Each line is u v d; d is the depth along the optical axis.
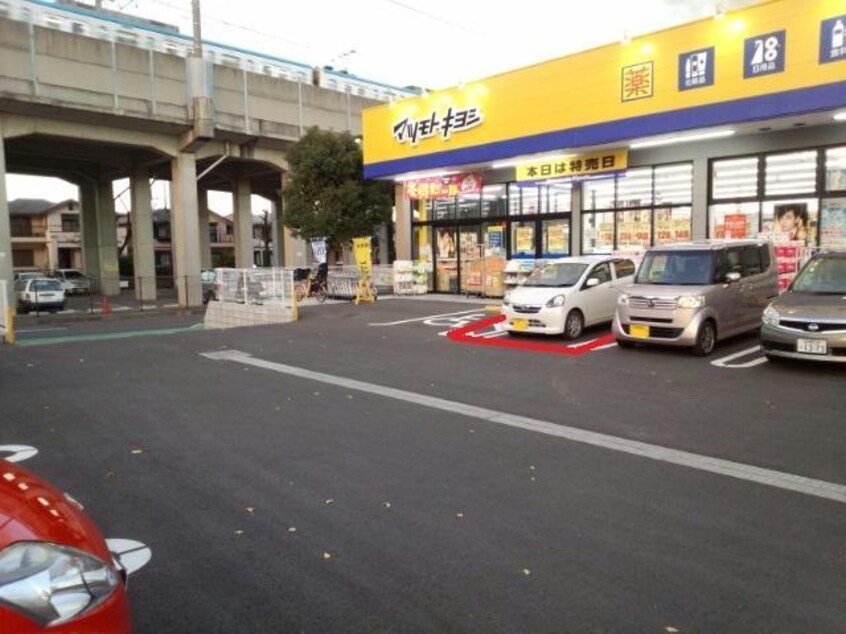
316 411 7.59
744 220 15.02
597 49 15.83
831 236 13.86
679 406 7.41
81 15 29.52
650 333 10.62
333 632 3.23
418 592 3.58
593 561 3.88
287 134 36.00
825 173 13.84
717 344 11.23
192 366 10.75
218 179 46.16
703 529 4.29
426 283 22.28
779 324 9.09
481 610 3.39
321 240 23.03
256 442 6.41
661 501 4.76
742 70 13.45
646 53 14.93
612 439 6.27
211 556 4.06
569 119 16.53
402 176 21.78
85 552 2.44
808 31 12.52
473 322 15.11
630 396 7.94
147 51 30.75
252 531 4.41
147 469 5.69
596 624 3.25
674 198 16.12
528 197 19.27
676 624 3.23
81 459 6.00
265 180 46.88
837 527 4.28
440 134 19.69
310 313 18.34
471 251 21.06
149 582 3.75
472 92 18.70
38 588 2.18
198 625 3.32
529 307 12.35
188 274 34.91
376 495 4.99
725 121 13.76
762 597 3.46
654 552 3.98
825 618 3.25
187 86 32.12
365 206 25.45
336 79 39.19
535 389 8.45
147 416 7.50
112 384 9.37
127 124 31.39
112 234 47.50
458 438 6.43
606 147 16.62
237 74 34.03
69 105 28.38
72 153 37.00
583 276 12.73
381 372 9.81
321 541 4.23
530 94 17.33
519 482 5.20
